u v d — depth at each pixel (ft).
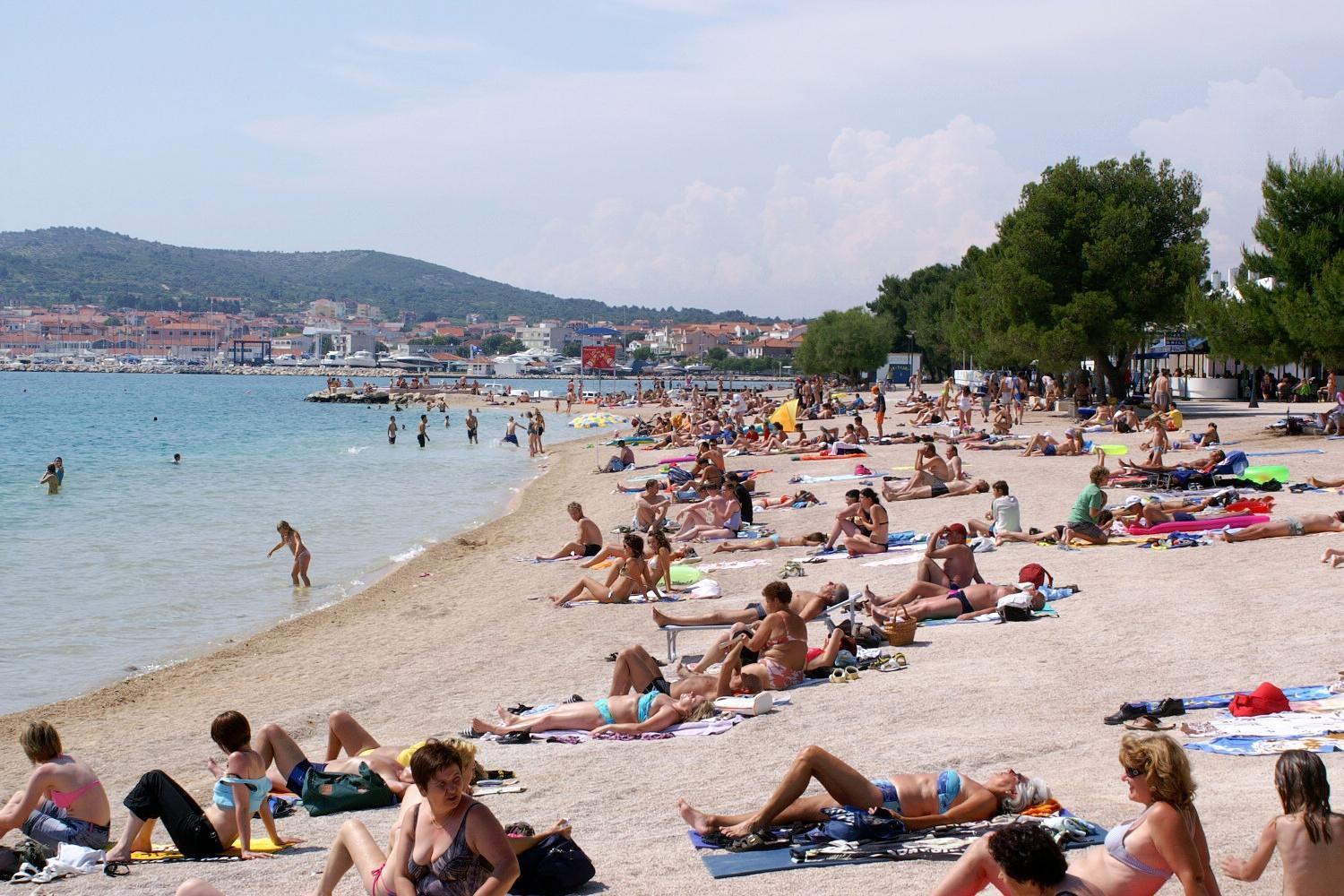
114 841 30.86
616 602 61.16
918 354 386.52
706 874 23.49
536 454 184.14
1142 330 159.74
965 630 46.73
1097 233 155.74
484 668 49.85
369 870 22.57
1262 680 36.17
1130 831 19.40
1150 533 63.82
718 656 42.39
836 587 52.31
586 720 36.86
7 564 82.64
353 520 107.55
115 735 44.19
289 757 31.53
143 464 167.63
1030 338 160.35
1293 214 116.16
